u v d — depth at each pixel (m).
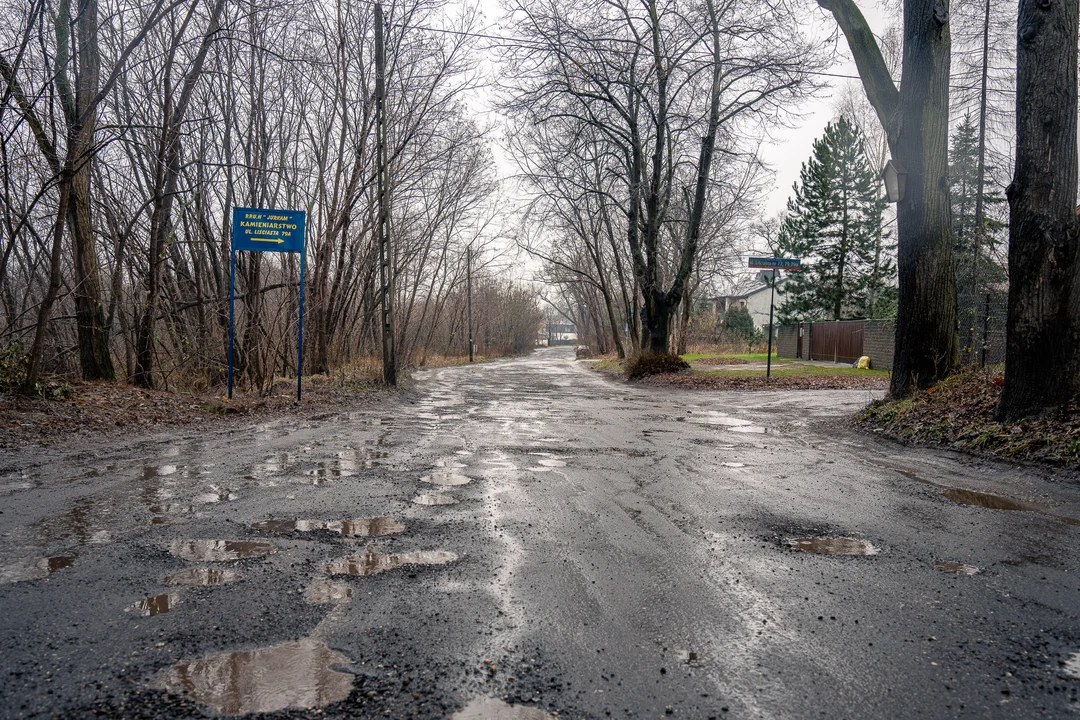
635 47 20.77
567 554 3.96
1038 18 6.99
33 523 4.46
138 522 4.52
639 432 9.62
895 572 3.70
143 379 12.80
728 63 20.48
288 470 6.49
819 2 11.27
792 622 3.02
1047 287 7.08
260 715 2.21
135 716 2.20
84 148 10.88
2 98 9.22
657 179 23.06
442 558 3.86
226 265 16.44
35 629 2.83
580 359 59.66
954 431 7.94
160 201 12.41
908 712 2.29
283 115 17.55
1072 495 5.54
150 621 2.93
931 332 10.10
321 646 2.73
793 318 42.81
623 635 2.87
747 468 6.79
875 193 38.94
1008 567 3.79
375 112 19.03
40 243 12.97
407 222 25.89
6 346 10.49
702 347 50.84
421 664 2.59
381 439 8.76
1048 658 2.69
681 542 4.23
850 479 6.25
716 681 2.48
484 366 44.72
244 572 3.58
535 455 7.54
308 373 18.52
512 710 2.27
